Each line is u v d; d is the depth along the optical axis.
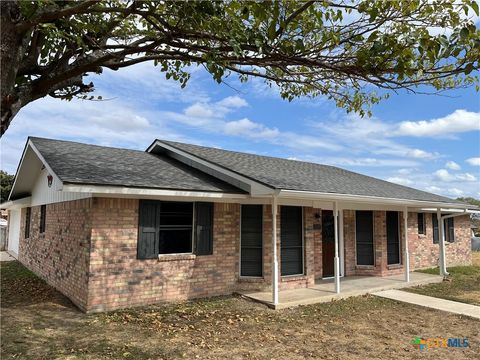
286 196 9.09
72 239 9.34
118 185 7.81
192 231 9.73
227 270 10.23
